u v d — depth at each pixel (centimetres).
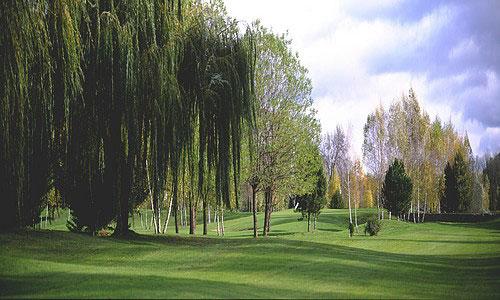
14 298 1235
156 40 2700
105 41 2480
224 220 7819
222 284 1516
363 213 7688
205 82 2816
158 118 2605
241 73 2886
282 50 4031
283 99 4019
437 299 1559
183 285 1411
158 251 2320
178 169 2681
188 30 2842
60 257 2039
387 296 1546
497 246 3403
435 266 2377
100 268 1778
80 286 1365
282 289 1535
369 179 9125
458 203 7519
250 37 2936
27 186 2405
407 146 7431
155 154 2609
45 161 2448
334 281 1777
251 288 1497
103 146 2597
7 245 2155
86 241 2461
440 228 5200
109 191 2691
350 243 3672
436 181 7738
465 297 1623
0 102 2041
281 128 4003
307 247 2638
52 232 2603
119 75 2498
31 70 2217
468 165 8000
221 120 2870
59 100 2338
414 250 3259
